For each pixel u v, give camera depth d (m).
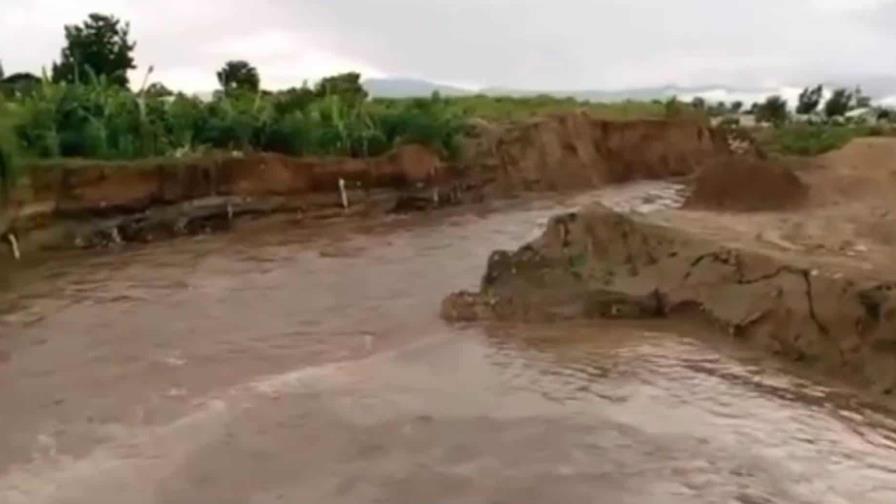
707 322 14.31
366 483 8.51
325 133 32.06
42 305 16.61
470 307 15.73
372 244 23.80
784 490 8.25
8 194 21.19
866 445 9.38
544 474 8.61
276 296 17.50
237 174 27.03
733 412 10.37
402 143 34.12
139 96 28.66
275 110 33.53
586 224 16.70
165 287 18.25
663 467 8.75
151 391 11.63
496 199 35.09
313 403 10.85
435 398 10.98
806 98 85.75
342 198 29.56
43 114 25.11
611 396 10.98
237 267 20.45
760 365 12.28
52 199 22.67
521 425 9.96
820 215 20.95
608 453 9.12
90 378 12.24
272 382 11.77
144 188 24.59
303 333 14.75
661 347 13.24
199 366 12.81
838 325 12.03
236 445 9.55
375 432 9.83
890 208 22.81
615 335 14.03
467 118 40.88
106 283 18.58
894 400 10.73
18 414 10.80
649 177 45.66
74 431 10.21
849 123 69.44
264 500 8.24
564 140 41.72
